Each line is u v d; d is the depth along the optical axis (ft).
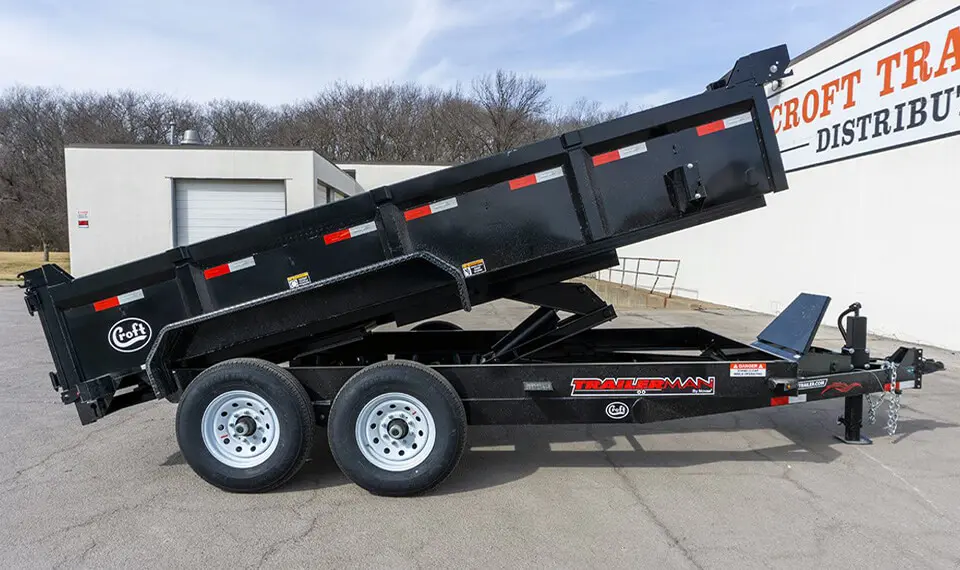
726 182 12.18
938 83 27.91
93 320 12.38
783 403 12.58
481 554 9.43
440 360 17.57
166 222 61.77
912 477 12.70
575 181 12.10
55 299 12.17
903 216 30.32
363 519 10.69
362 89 195.00
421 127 189.06
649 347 17.84
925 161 28.89
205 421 11.71
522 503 11.35
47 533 10.18
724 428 16.20
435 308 13.28
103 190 61.00
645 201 12.23
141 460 13.82
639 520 10.62
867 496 11.71
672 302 52.19
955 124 27.14
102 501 11.51
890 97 30.91
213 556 9.40
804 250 38.55
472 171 12.00
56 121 183.73
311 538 9.98
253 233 12.12
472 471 13.05
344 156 191.83
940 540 9.96
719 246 49.85
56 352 12.32
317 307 12.28
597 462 13.61
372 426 11.64
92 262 61.41
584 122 178.91
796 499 11.54
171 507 11.22
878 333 32.14
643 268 66.39
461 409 11.50
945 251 27.99
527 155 11.99
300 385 11.84
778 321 14.88
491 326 37.65
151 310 12.41
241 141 196.54
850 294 34.30
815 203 37.37
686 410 12.35
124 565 9.14
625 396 12.23
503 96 175.73
